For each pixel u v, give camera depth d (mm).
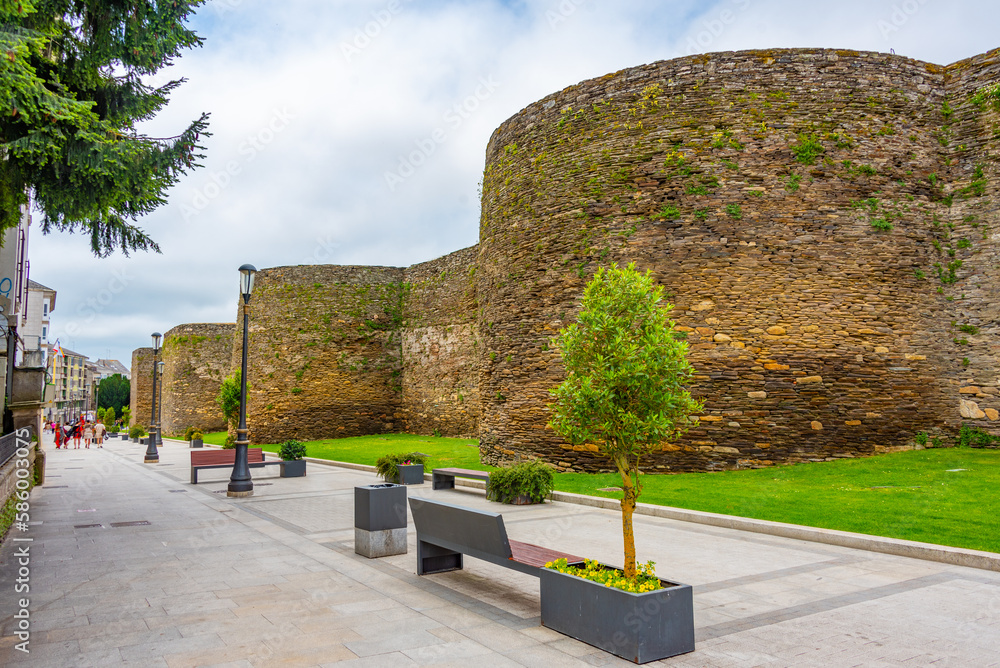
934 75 14195
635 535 8164
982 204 13453
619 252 14031
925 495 9227
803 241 13281
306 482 15383
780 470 12312
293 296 32250
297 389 31438
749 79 13859
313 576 6453
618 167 14359
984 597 5453
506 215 16594
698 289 13328
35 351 15406
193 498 12656
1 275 15141
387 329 32781
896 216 13508
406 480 14336
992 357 13062
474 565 6957
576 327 5230
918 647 4363
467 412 27219
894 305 13320
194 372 44875
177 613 5227
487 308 17453
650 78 14375
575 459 14086
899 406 13102
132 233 9180
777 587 5820
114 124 8312
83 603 5508
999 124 13406
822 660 4164
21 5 5922
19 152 6637
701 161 13688
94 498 12727
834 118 13664
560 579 4777
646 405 4996
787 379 12969
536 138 15977
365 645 4496
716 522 8719
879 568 6453
